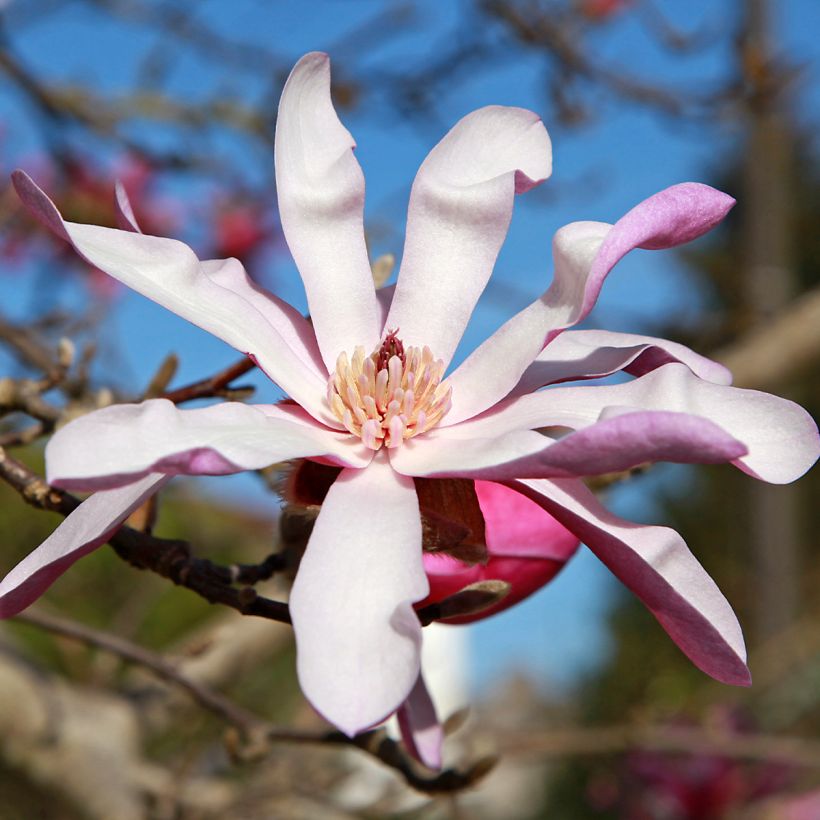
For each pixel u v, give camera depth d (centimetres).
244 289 42
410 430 40
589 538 38
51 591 82
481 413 41
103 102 82
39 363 57
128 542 41
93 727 60
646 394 39
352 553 37
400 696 35
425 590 37
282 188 41
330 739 51
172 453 36
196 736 66
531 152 42
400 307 42
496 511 43
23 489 41
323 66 42
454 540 39
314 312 41
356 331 41
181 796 59
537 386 41
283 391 40
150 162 81
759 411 38
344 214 42
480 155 42
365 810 61
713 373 41
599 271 38
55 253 81
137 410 36
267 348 40
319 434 40
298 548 41
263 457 37
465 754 63
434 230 42
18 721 58
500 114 42
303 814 65
